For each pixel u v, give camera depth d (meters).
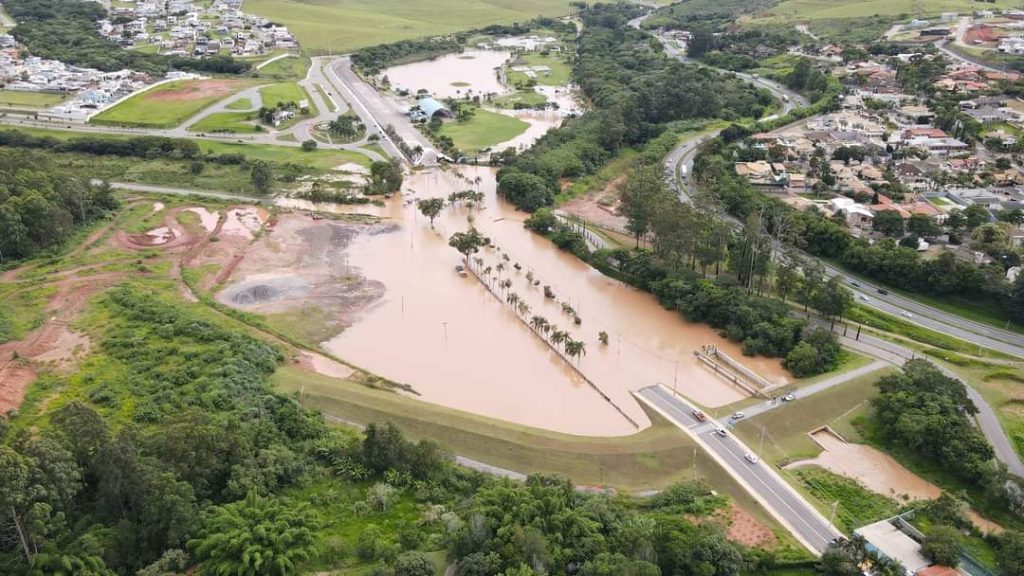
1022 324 181.50
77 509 101.31
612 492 123.81
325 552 101.62
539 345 178.50
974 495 124.50
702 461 133.12
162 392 140.12
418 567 96.38
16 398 139.38
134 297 182.62
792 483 127.50
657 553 101.38
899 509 120.94
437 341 178.25
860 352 171.38
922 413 135.88
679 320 190.62
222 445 111.38
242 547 95.75
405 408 145.25
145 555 96.75
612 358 172.50
